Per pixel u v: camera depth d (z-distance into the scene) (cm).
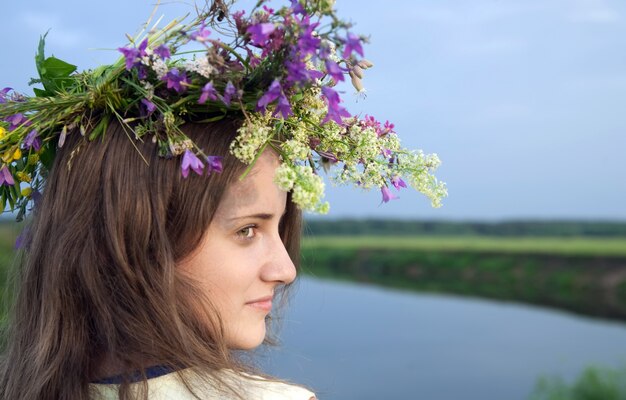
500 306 3225
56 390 132
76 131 138
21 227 163
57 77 145
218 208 129
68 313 133
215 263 131
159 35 131
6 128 140
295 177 125
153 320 127
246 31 124
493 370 1784
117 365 132
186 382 125
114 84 133
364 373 1689
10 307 160
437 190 152
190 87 127
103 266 131
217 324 131
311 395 133
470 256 5109
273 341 197
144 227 128
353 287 4100
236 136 130
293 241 173
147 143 131
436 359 1912
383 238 8462
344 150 147
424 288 4153
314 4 118
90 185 133
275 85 119
